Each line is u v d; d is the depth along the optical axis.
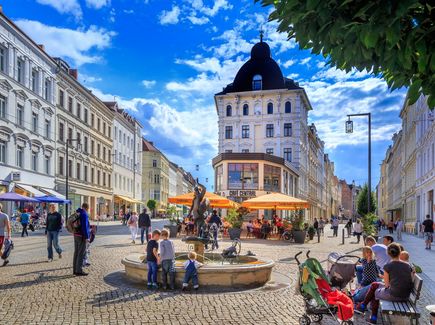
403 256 7.64
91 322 6.71
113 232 30.75
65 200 34.03
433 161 30.56
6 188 31.28
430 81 3.72
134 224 21.09
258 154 38.91
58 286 9.44
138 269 9.90
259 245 21.94
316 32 3.85
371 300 7.21
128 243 20.86
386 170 97.06
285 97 58.19
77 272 10.89
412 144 45.22
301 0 3.62
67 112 42.84
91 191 50.19
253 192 38.53
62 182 41.44
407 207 49.78
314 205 78.00
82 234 10.91
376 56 4.01
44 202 33.22
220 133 59.84
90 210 50.16
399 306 6.33
